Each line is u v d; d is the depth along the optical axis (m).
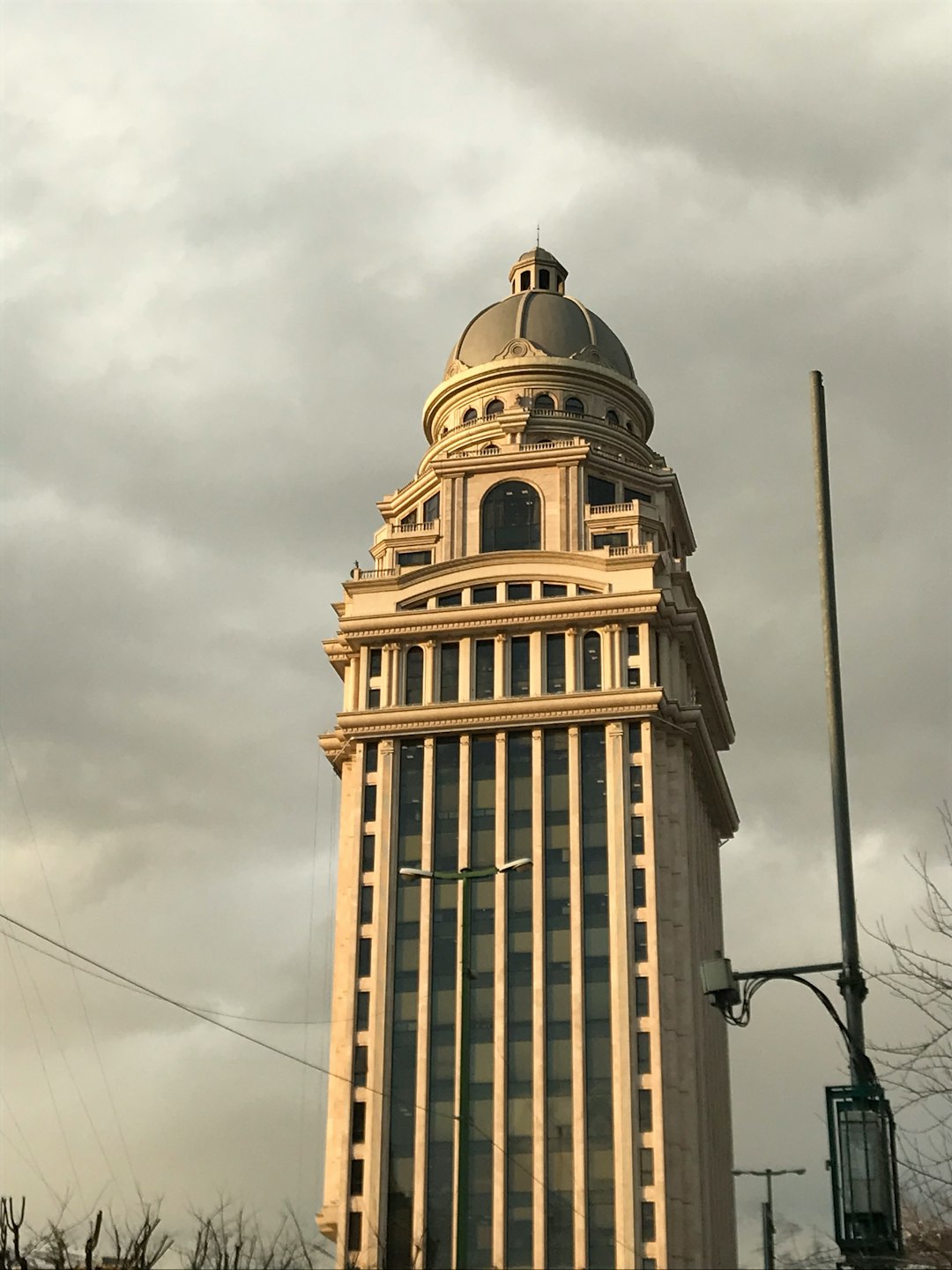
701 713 128.50
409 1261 113.75
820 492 44.22
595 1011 118.81
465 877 79.81
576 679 129.75
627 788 124.94
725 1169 131.12
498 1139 116.25
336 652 138.50
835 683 42.31
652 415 154.50
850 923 40.72
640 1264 110.94
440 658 133.00
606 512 138.38
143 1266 65.62
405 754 129.75
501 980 120.56
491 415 146.88
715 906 143.25
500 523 139.38
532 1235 113.31
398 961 122.88
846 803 41.34
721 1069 135.00
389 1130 117.94
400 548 140.62
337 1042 121.50
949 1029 39.62
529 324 152.25
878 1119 38.50
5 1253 61.75
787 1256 51.97
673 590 136.00
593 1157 114.69
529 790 126.56
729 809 146.62
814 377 45.41
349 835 127.88
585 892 122.31
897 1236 38.38
